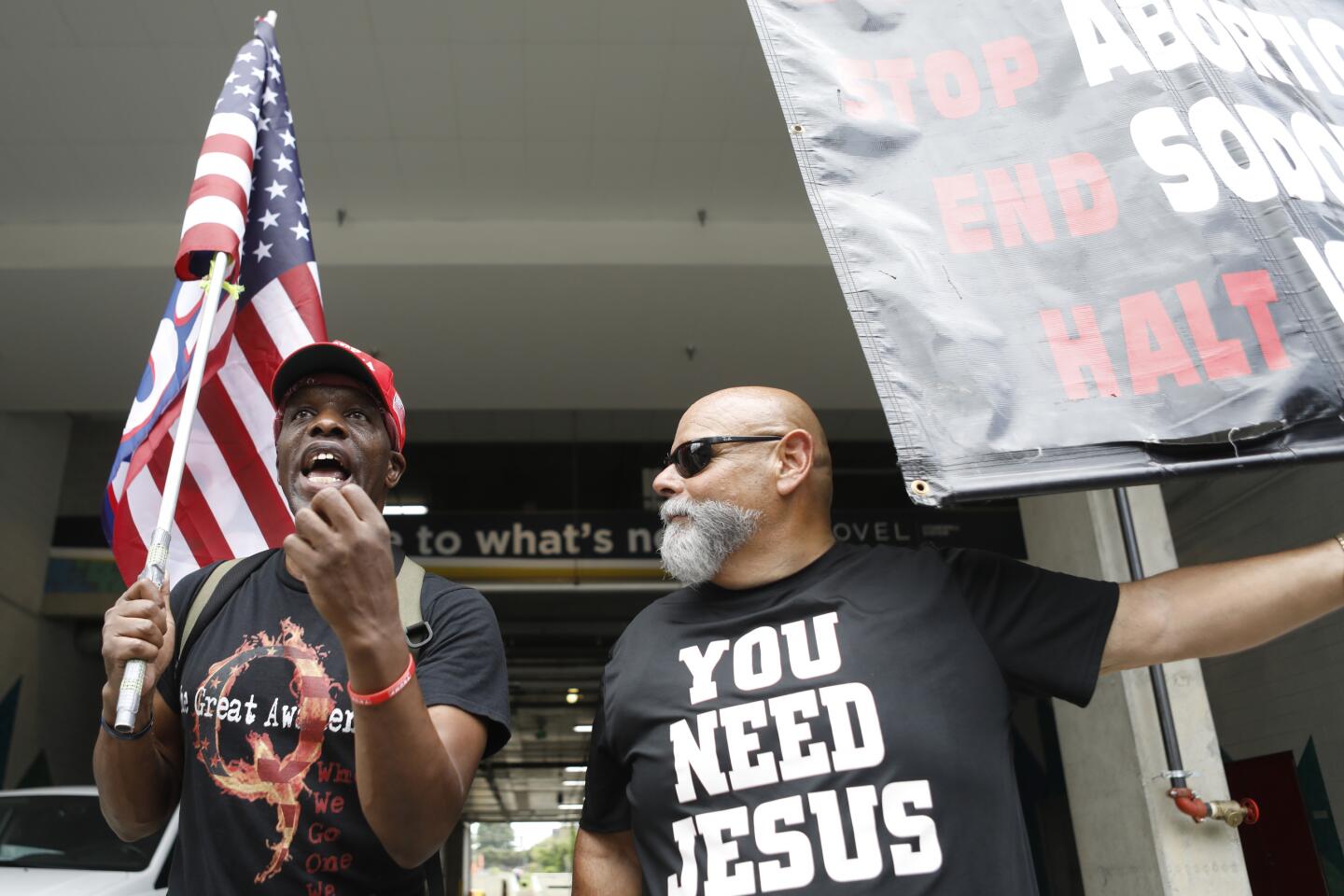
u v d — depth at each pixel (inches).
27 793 167.9
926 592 66.9
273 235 100.3
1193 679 175.9
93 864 144.9
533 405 368.2
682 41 232.5
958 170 67.7
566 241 287.4
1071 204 66.1
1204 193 65.3
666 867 64.0
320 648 64.4
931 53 72.3
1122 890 178.7
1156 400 59.4
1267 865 331.6
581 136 260.2
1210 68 70.7
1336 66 78.5
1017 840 60.0
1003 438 58.3
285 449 71.9
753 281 294.7
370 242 283.6
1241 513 346.6
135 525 93.1
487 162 268.5
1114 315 62.2
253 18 223.0
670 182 278.1
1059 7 72.9
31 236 280.7
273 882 58.8
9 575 370.9
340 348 71.4
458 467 416.2
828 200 66.6
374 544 51.8
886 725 61.3
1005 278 63.8
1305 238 64.2
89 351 323.0
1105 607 63.7
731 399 77.1
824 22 73.7
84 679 429.1
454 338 321.7
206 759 62.2
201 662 66.0
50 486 398.0
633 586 357.4
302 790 60.4
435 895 66.2
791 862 59.3
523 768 962.7
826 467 76.4
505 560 358.0
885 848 58.3
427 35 228.5
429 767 52.8
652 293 299.7
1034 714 435.2
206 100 245.0
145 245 281.3
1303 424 58.2
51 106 245.1
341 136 257.6
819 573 71.2
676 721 66.5
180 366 94.5
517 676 584.4
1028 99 70.2
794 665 65.2
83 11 219.9
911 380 60.3
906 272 63.9
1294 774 326.6
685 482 74.7
